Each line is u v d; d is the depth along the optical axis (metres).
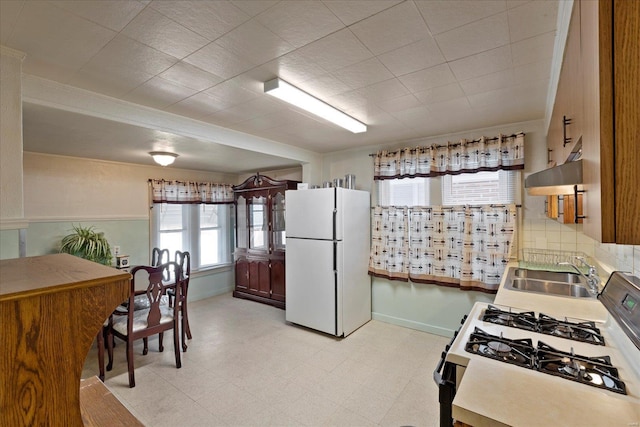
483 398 0.90
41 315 0.48
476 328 1.41
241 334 3.53
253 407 2.21
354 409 2.18
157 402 2.28
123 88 2.05
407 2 1.27
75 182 3.75
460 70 1.87
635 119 0.64
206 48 1.59
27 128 2.42
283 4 1.26
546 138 2.82
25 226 1.58
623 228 0.65
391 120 2.86
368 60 1.74
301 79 1.97
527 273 2.48
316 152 4.32
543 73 1.90
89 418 0.69
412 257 3.56
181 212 4.91
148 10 1.28
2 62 1.53
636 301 1.16
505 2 1.27
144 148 3.24
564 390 0.94
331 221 3.42
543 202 2.88
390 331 3.56
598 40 0.67
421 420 2.06
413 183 3.66
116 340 3.39
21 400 0.47
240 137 3.21
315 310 3.54
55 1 1.21
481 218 3.14
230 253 5.57
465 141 3.22
